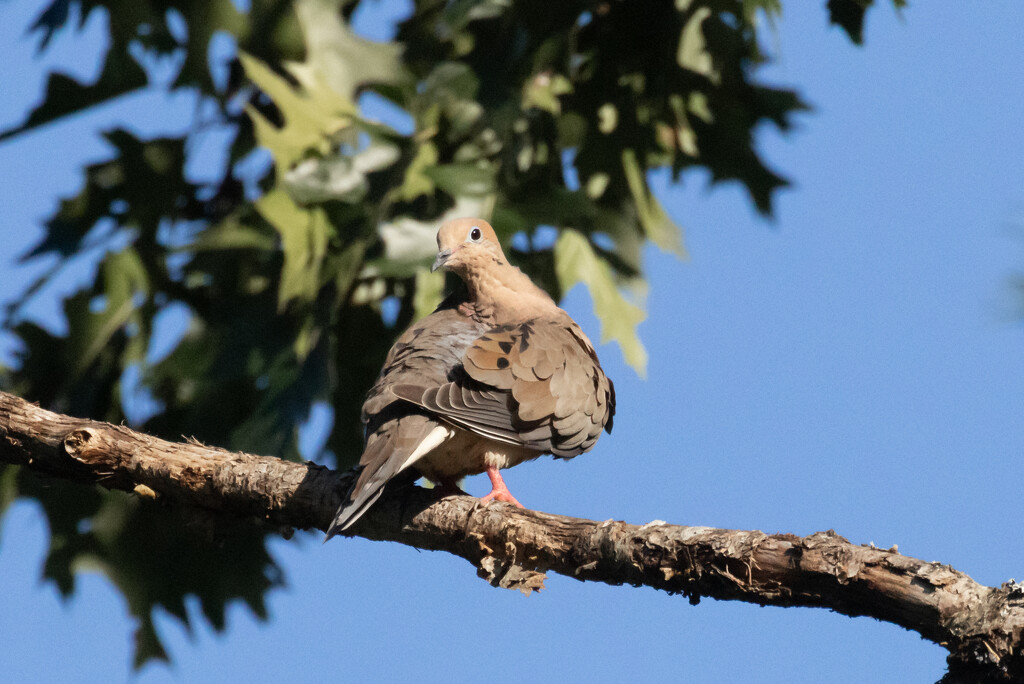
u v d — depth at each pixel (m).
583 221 11.82
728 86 11.81
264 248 10.79
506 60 10.66
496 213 10.63
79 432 8.41
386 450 7.62
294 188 10.19
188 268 11.22
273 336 10.83
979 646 5.07
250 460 8.31
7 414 8.65
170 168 11.80
